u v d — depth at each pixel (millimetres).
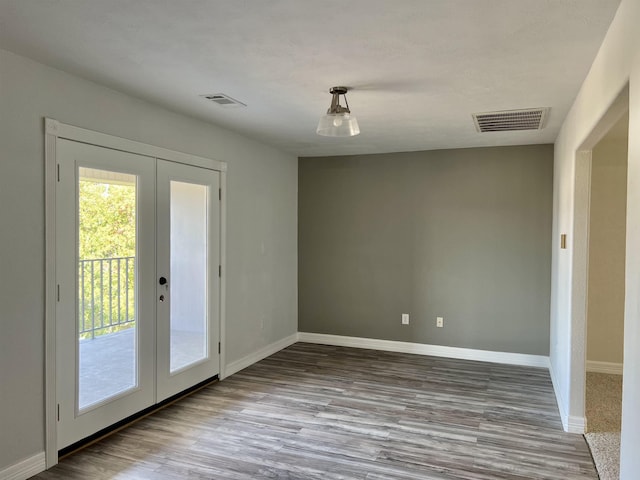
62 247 2896
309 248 6117
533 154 5121
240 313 4863
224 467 2867
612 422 3535
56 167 2836
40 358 2770
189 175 4020
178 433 3336
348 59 2645
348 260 5938
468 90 3188
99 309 3205
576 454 3051
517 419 3631
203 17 2129
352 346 5930
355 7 2016
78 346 3035
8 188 2570
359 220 5879
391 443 3209
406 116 3914
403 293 5691
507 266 5242
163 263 3770
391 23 2174
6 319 2580
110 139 3213
